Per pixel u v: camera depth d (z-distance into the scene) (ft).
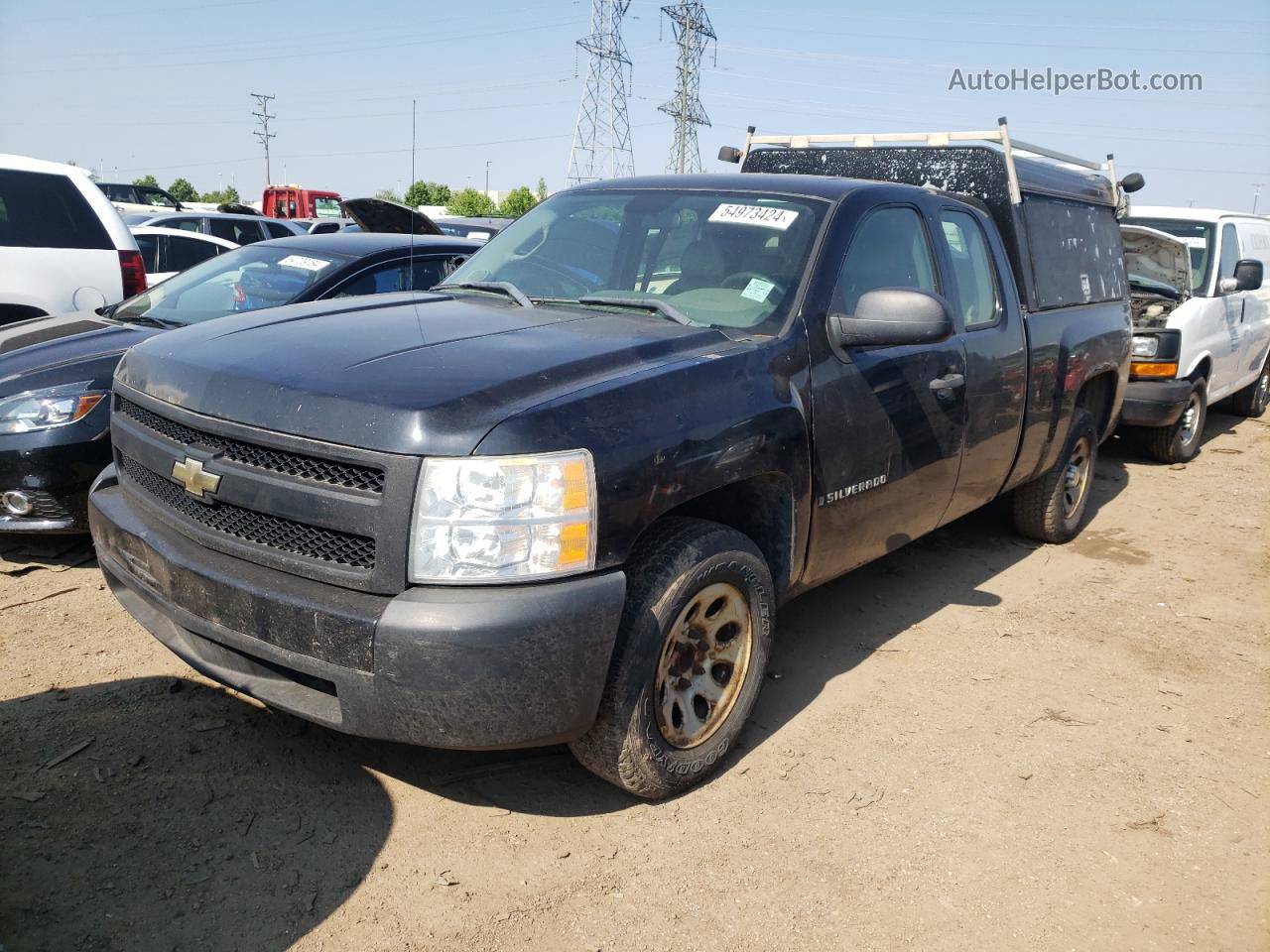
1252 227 32.30
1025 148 18.07
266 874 8.57
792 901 8.75
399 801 9.75
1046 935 8.55
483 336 10.07
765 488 10.78
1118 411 20.42
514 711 8.20
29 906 7.92
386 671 8.00
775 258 11.83
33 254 22.33
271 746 10.51
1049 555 18.89
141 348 11.02
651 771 9.53
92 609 13.75
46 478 14.44
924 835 9.82
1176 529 21.17
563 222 13.79
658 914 8.48
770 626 10.76
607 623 8.52
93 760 10.05
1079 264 18.37
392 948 7.86
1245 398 34.42
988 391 14.32
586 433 8.52
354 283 18.84
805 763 10.98
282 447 8.58
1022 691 13.07
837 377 11.35
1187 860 9.70
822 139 18.61
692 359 9.93
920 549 18.79
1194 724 12.45
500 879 8.77
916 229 13.56
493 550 8.08
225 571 8.85
